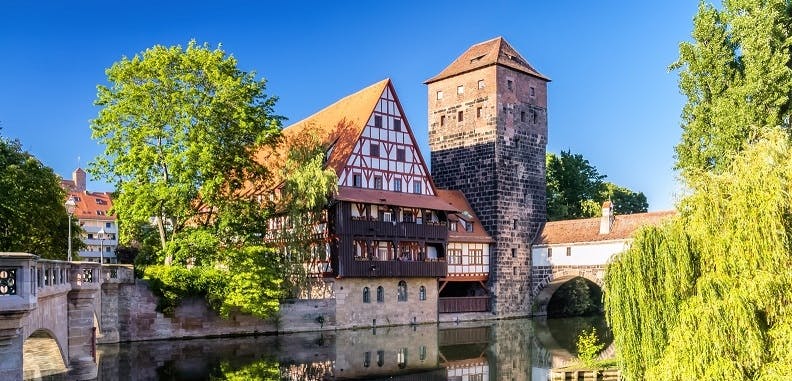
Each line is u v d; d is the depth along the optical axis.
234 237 44.59
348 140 53.56
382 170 54.38
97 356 34.62
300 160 47.97
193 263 44.47
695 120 40.03
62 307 22.61
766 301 16.73
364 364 34.31
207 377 29.11
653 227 21.72
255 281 41.91
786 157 19.11
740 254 17.91
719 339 16.78
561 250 61.75
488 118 62.78
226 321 44.00
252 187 55.50
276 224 50.66
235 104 43.56
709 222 19.23
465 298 59.44
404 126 56.50
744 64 39.34
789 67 38.56
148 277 41.12
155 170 43.22
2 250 40.25
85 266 25.17
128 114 42.34
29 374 24.39
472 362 35.62
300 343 41.50
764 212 17.53
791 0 39.34
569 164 79.38
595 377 28.92
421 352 39.25
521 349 40.94
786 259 17.25
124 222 44.25
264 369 31.70
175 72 43.19
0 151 42.06
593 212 76.94
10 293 15.21
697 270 19.98
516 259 63.09
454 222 60.25
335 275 49.84
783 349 16.08
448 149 66.06
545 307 64.88
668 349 18.33
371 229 51.44
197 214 44.84
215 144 42.59
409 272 53.88
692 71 40.59
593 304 68.56
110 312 39.38
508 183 62.97
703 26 40.28
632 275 21.38
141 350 36.91
